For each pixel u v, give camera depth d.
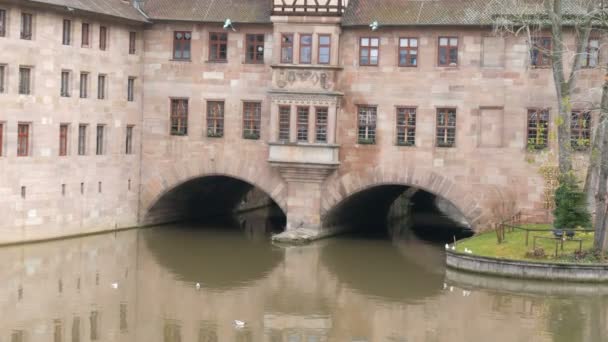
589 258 45.78
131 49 58.78
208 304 41.81
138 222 59.97
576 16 50.84
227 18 57.66
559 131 48.47
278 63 56.22
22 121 51.22
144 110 59.53
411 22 54.91
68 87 54.25
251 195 72.75
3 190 50.44
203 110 58.81
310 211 57.12
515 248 47.88
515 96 54.00
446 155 55.22
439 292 44.28
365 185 56.47
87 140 55.81
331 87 55.81
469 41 54.66
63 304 40.84
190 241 56.50
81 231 55.72
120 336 36.88
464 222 70.38
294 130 56.31
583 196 48.44
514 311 40.84
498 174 54.41
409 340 37.00
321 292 44.31
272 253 53.44
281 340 36.97
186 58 58.91
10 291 42.56
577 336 37.34
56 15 52.91
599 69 52.00
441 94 55.19
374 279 47.12
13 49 50.47
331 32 55.69
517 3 53.38
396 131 56.00
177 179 59.31
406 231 64.19
